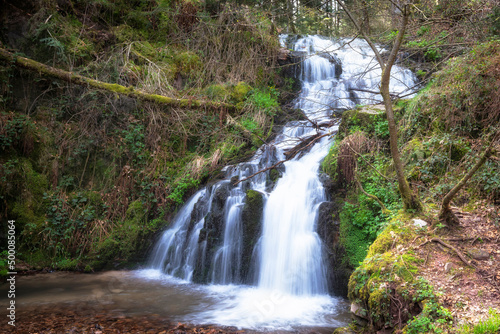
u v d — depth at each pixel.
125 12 12.88
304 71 14.20
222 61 13.18
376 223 6.98
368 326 4.91
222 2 13.83
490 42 7.71
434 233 5.57
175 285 7.92
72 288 7.68
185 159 10.70
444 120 7.54
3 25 10.33
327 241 7.38
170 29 13.34
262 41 13.59
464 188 6.53
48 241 9.29
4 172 9.18
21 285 7.85
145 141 10.70
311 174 8.71
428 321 4.24
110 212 9.82
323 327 5.67
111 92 10.41
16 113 10.03
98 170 10.35
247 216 8.05
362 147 8.07
